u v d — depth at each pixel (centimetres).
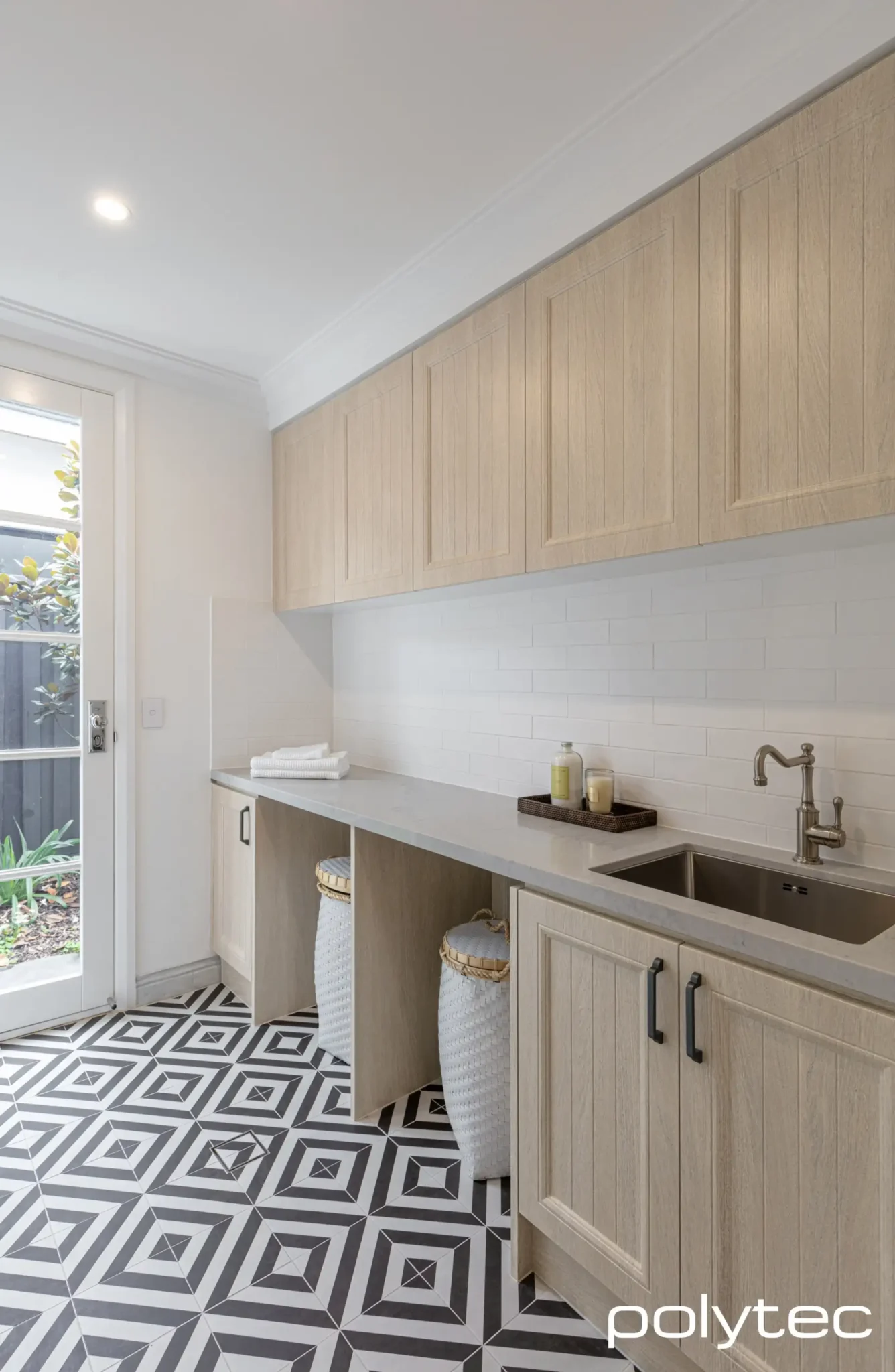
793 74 126
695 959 114
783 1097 104
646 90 142
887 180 116
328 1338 133
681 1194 116
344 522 253
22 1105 204
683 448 146
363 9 126
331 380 257
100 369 254
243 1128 195
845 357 121
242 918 262
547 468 176
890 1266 92
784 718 163
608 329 161
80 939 255
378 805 215
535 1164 141
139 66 138
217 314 234
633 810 192
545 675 220
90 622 254
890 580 146
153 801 268
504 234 184
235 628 288
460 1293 143
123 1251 152
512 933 147
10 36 131
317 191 175
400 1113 203
